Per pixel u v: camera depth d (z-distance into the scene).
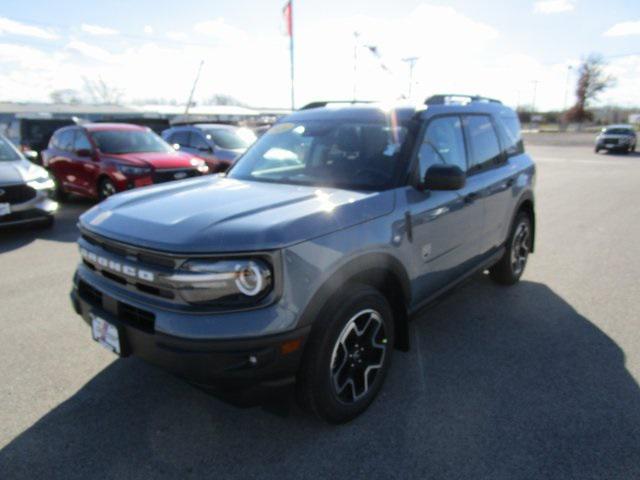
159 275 2.20
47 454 2.42
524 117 83.81
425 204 3.02
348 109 3.67
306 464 2.35
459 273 3.63
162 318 2.17
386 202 2.74
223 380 2.13
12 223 6.63
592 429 2.59
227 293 2.14
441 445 2.48
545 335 3.74
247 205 2.54
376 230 2.60
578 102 71.75
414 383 3.06
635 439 2.51
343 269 2.40
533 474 2.27
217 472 2.30
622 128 26.56
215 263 2.12
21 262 5.68
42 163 10.60
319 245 2.30
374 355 2.77
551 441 2.50
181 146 11.81
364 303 2.55
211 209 2.49
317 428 2.62
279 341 2.16
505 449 2.44
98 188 9.09
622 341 3.63
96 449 2.46
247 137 12.12
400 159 3.03
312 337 2.33
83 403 2.85
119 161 8.63
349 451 2.44
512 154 4.62
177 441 2.52
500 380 3.09
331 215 2.42
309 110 4.01
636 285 4.84
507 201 4.28
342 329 2.44
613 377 3.12
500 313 4.16
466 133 3.78
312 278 2.26
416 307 3.14
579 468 2.31
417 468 2.32
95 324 2.55
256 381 2.17
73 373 3.18
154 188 3.15
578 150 29.61
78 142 9.59
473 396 2.91
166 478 2.26
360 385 2.71
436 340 3.66
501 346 3.56
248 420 2.69
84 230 2.69
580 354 3.43
